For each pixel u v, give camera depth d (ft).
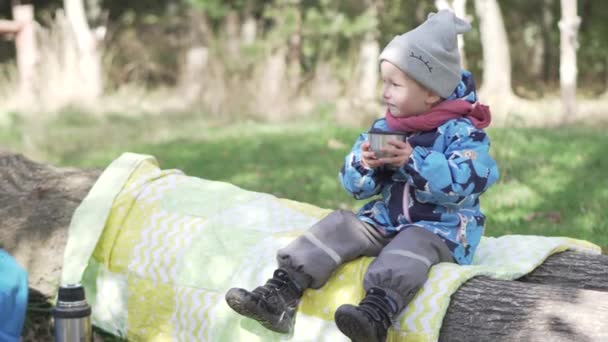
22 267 14.01
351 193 12.45
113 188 14.70
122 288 13.91
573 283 12.78
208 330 12.79
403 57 11.96
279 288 11.74
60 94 48.03
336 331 11.60
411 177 11.54
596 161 29.04
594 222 21.65
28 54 46.06
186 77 55.36
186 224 13.89
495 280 11.58
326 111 45.98
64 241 14.70
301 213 14.02
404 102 12.11
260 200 14.33
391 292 11.14
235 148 35.40
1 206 15.30
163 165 32.14
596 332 10.29
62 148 36.94
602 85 64.85
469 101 12.48
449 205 12.01
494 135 32.94
